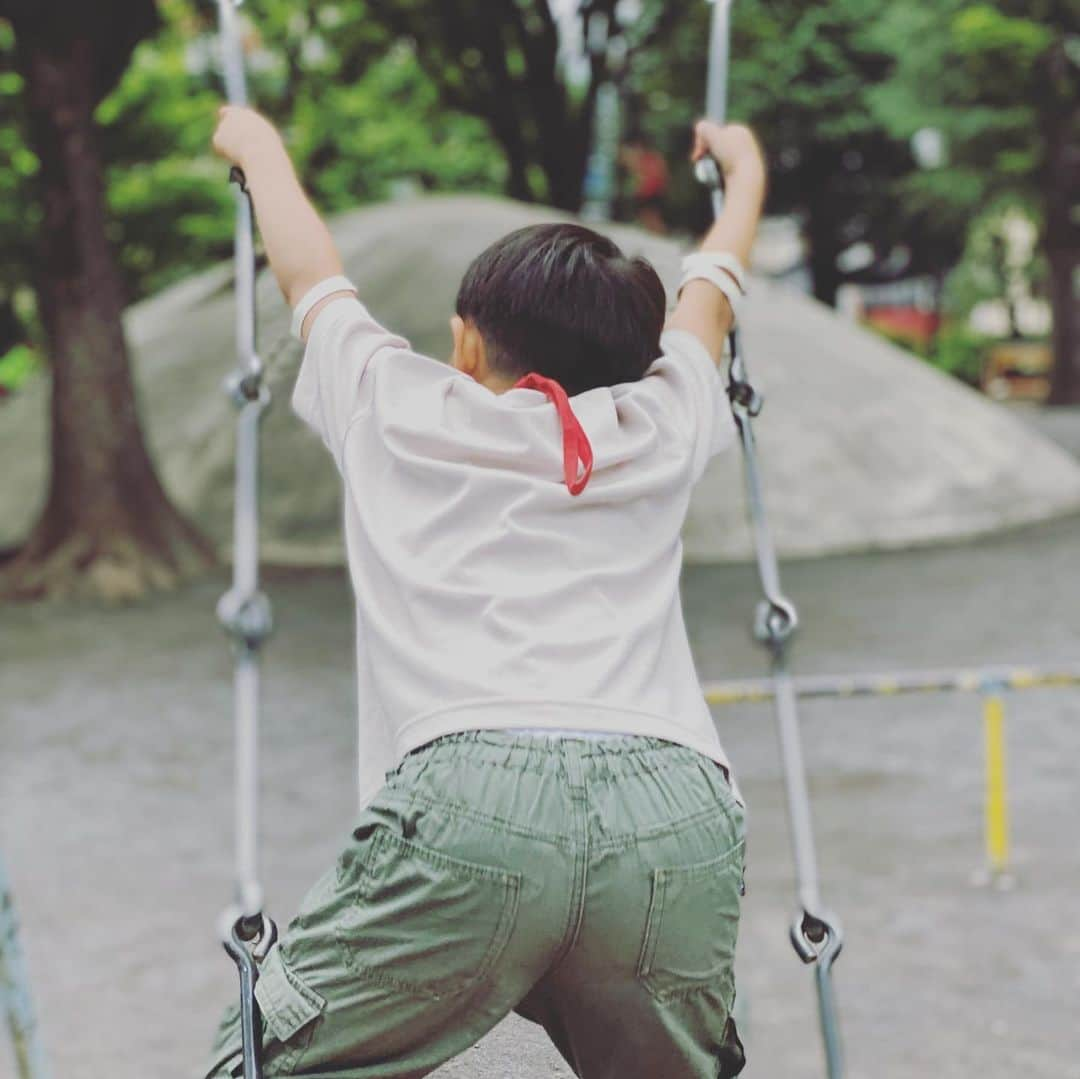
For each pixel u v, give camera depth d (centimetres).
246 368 222
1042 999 461
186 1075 421
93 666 990
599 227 1139
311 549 1375
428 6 2062
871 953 502
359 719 180
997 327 5122
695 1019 167
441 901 156
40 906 559
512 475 175
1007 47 2859
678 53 2470
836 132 3284
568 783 158
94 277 1308
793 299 1777
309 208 209
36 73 1288
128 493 1302
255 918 185
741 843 169
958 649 966
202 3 2102
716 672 918
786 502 1420
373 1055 164
